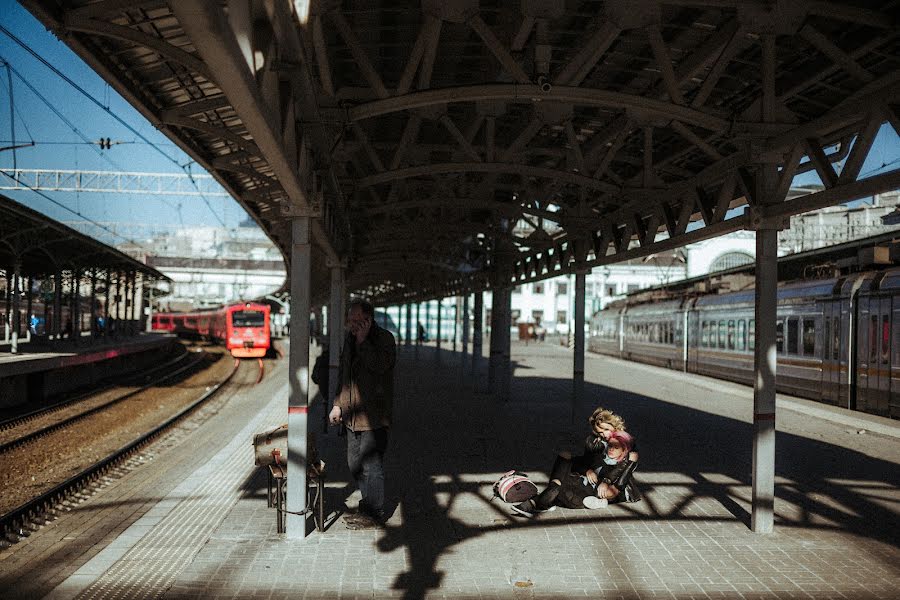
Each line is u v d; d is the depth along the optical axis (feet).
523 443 34.76
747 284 78.18
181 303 260.01
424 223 43.88
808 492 25.53
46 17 14.56
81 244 76.74
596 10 20.40
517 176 40.04
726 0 17.29
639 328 111.04
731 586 16.20
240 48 9.34
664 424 42.96
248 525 20.83
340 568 17.16
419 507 22.67
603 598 15.46
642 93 26.66
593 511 22.43
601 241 35.17
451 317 221.25
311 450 20.29
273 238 56.90
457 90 19.08
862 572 17.17
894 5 17.58
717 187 30.25
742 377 71.05
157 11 17.49
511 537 19.65
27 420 49.75
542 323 235.81
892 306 45.73
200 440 41.96
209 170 29.99
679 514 22.16
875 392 47.37
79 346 87.66
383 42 22.47
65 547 20.72
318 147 19.21
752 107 19.76
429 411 47.26
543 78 19.12
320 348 148.77
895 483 27.14
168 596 15.42
